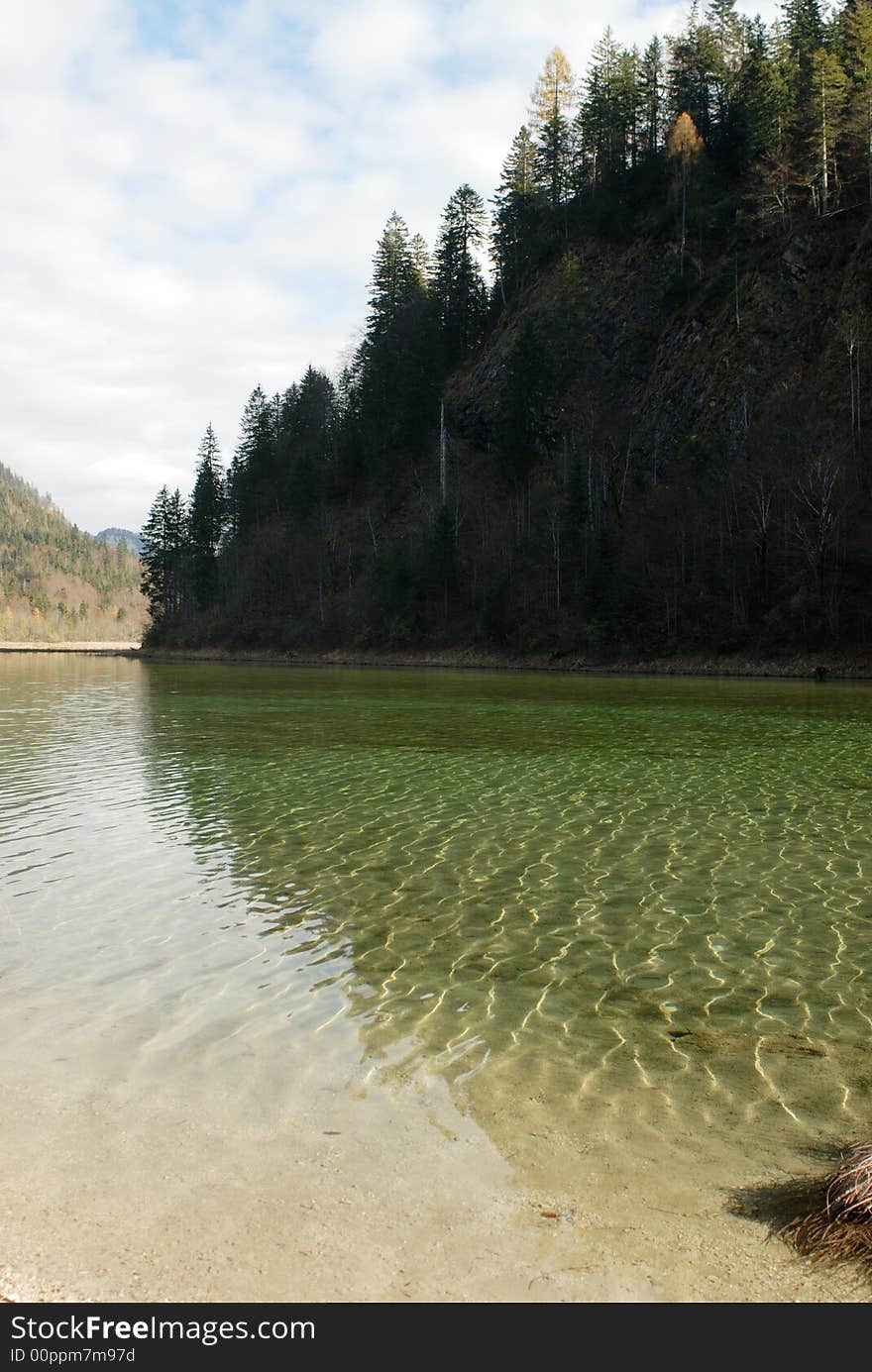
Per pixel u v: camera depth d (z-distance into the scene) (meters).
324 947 8.32
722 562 65.31
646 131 110.75
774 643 61.03
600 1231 4.16
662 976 7.70
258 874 10.80
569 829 13.23
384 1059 6.04
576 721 28.69
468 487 97.38
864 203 76.00
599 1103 5.47
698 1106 5.45
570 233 108.19
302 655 93.69
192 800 15.39
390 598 87.69
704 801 15.30
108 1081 5.64
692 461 72.06
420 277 127.50
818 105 82.25
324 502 113.25
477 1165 4.73
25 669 76.25
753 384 75.12
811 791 16.28
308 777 17.88
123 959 7.91
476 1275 3.86
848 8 94.88
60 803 15.10
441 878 10.68
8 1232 4.10
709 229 92.69
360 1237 4.10
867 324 68.81
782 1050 6.27
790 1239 4.09
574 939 8.59
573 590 77.19
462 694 41.50
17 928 8.72
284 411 139.50
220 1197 4.40
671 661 64.50
